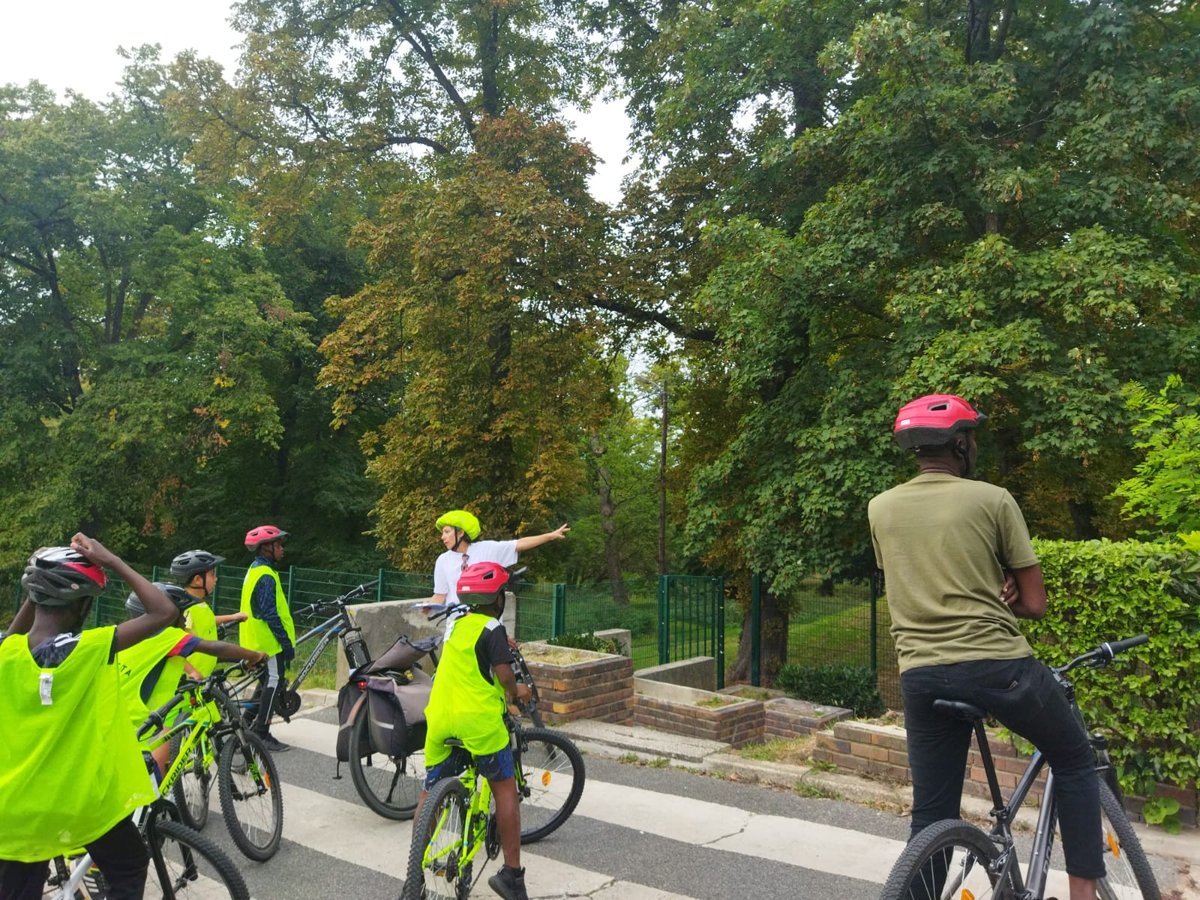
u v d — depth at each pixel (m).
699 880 4.54
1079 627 5.10
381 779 5.73
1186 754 4.89
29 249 24.34
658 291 17.06
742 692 12.53
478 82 20.84
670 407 31.25
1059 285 9.93
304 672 7.17
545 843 5.05
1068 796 2.95
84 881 3.33
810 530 11.87
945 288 10.57
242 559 28.64
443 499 17.61
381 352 17.44
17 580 23.69
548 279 16.11
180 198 25.39
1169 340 10.53
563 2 19.92
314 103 19.88
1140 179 11.08
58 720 2.71
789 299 12.27
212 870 3.42
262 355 24.92
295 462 29.89
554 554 24.12
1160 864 4.52
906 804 5.62
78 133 23.33
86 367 25.19
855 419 11.45
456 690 4.04
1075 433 9.55
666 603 13.41
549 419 16.69
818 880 4.53
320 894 4.53
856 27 11.34
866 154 11.67
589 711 8.12
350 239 17.97
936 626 2.86
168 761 4.62
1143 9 11.70
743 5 14.51
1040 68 12.34
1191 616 4.84
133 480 24.14
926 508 2.97
